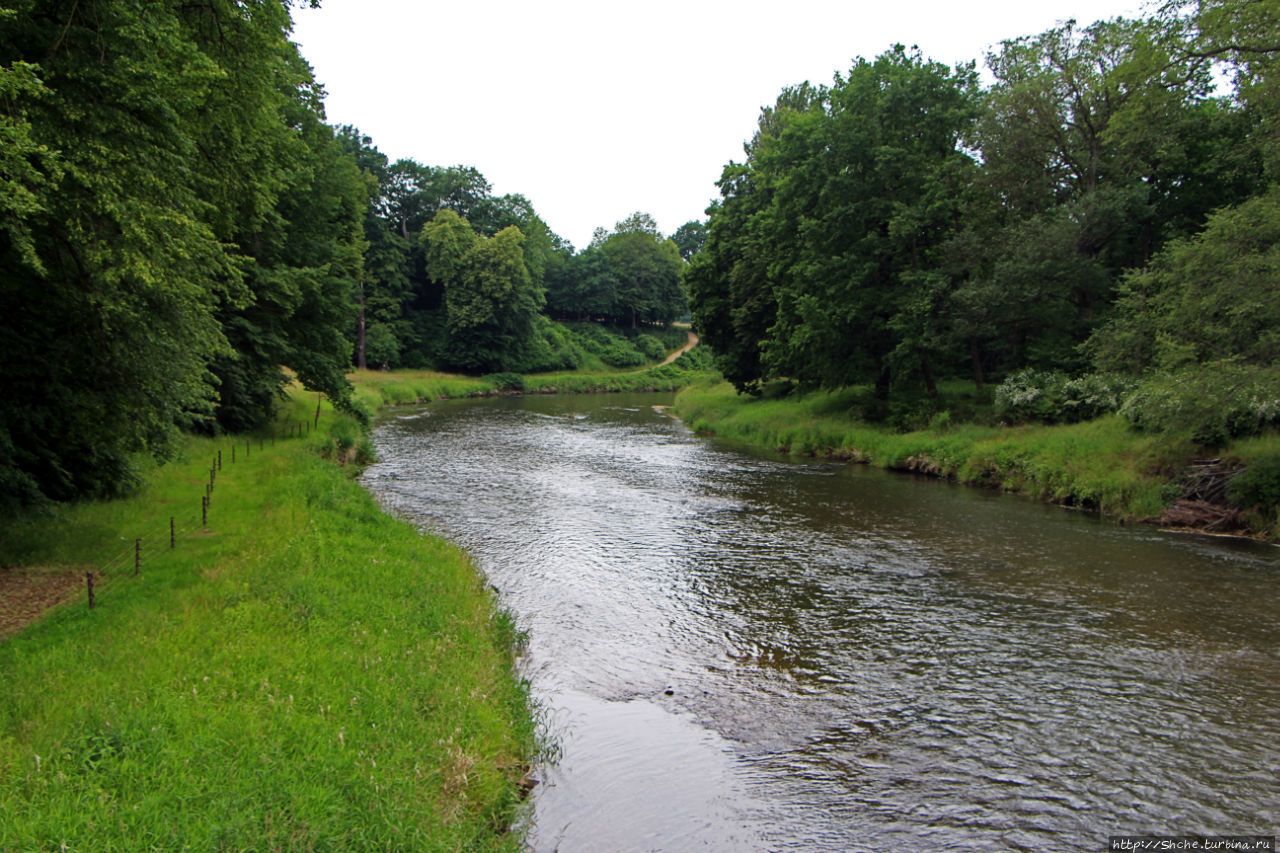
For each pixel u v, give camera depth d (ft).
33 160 30.01
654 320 374.84
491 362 261.03
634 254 353.72
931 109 94.22
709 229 156.04
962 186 96.89
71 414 41.39
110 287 35.76
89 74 31.19
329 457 83.35
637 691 30.32
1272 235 58.39
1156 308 71.97
